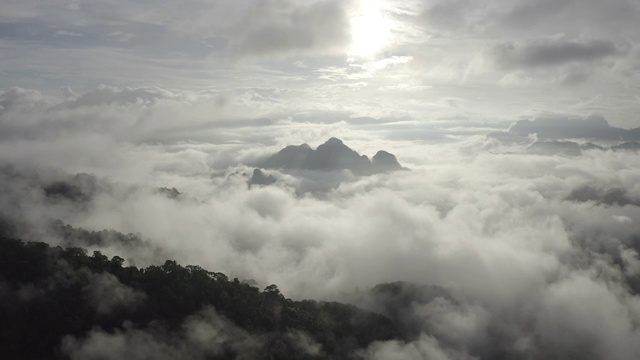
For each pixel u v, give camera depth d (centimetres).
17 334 9188
